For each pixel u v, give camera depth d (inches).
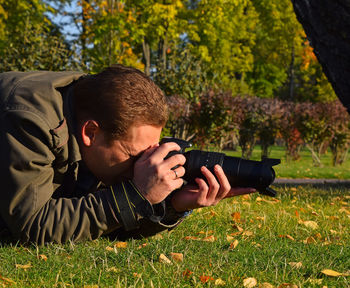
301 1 156.7
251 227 114.8
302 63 1300.4
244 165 73.4
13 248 76.3
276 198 190.4
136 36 653.3
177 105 465.7
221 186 73.3
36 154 68.4
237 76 1291.8
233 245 89.2
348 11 142.0
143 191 71.2
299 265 76.6
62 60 429.1
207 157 74.4
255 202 169.0
